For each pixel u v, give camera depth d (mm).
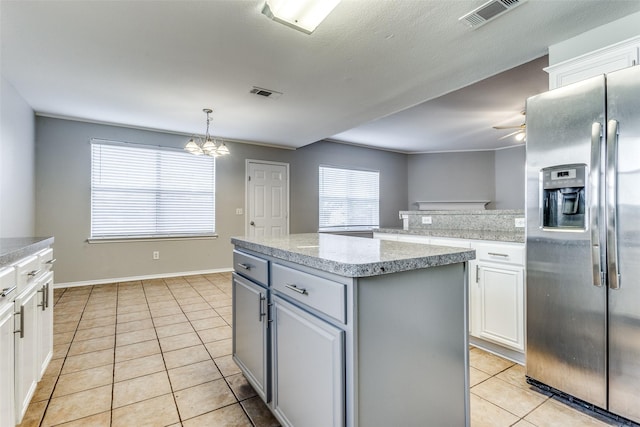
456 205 7305
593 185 1554
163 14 1972
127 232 4691
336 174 6734
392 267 1122
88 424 1584
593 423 1572
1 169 2904
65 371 2104
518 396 1807
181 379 2021
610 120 1520
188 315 3250
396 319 1170
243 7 1906
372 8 1906
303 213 6289
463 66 2654
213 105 3646
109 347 2488
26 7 1898
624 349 1507
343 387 1085
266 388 1584
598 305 1587
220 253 5426
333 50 2395
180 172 5090
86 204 4398
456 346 1368
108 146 4539
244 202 5648
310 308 1266
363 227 7094
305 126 4586
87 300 3732
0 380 1316
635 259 1461
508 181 6914
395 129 5551
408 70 2723
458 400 1375
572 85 1671
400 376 1182
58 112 3980
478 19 2000
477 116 4711
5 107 2961
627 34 1947
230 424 1599
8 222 3100
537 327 1859
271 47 2357
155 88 3152
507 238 2229
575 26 2057
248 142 5652
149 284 4523
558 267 1747
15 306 1482
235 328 2002
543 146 1797
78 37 2232
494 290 2307
